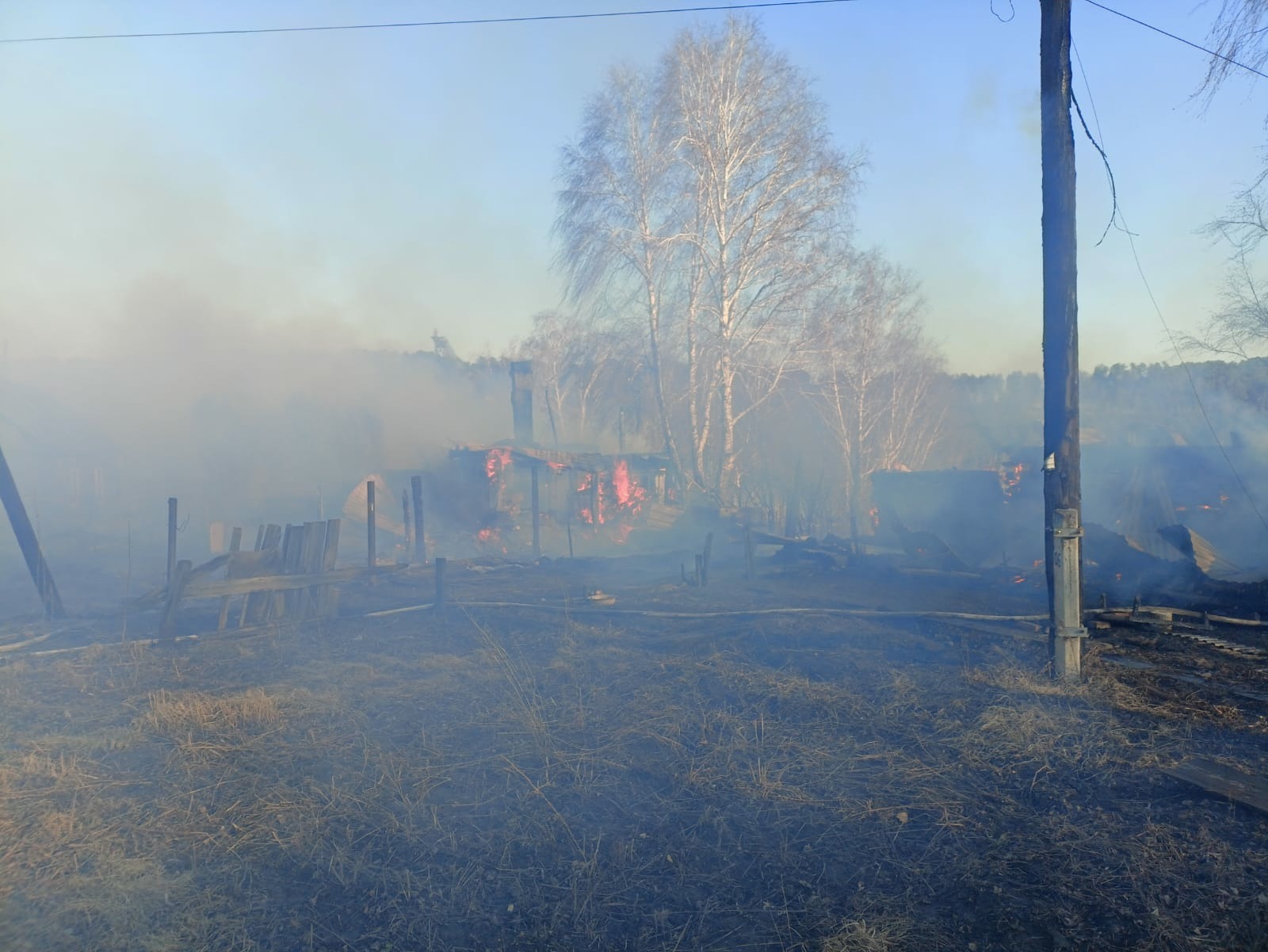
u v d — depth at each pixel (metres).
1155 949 3.88
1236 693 7.46
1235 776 5.51
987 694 7.41
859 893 4.41
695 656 8.93
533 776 5.87
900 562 15.66
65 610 11.96
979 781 5.71
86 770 6.00
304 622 10.73
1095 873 4.51
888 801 5.39
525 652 9.48
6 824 5.15
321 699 7.56
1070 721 6.64
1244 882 4.35
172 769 6.01
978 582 13.68
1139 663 8.60
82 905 4.25
